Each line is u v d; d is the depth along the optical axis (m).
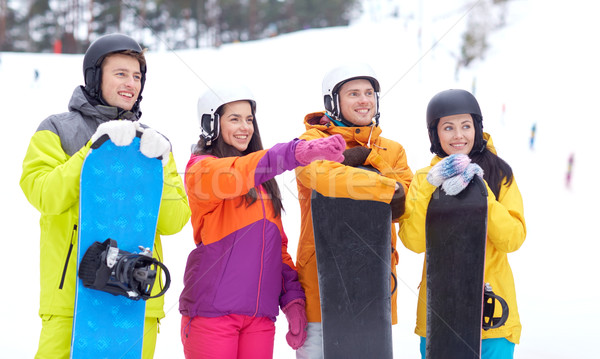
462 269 2.64
